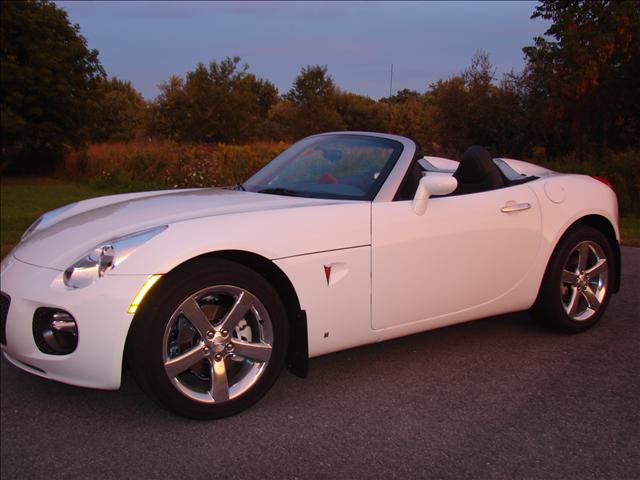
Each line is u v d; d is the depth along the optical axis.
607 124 15.89
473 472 2.39
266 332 2.90
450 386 3.20
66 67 21.09
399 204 3.25
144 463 2.52
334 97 36.56
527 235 3.67
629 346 3.75
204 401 2.78
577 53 14.58
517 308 3.78
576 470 2.39
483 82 18.56
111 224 3.02
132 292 2.57
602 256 4.02
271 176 3.82
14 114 19.67
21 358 2.77
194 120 32.59
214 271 2.70
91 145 23.06
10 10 20.05
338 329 3.07
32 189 16.73
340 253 3.01
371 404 3.01
